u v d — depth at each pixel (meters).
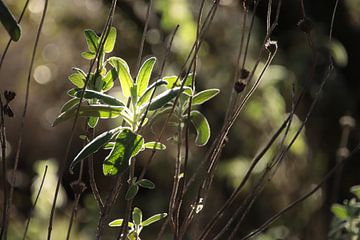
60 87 7.69
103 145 1.89
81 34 6.86
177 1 5.62
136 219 2.02
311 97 5.92
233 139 5.90
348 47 6.18
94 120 2.00
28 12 5.96
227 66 5.90
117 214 6.06
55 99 7.94
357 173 5.72
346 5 6.09
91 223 6.30
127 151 1.81
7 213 1.93
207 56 5.93
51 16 6.35
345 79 6.18
